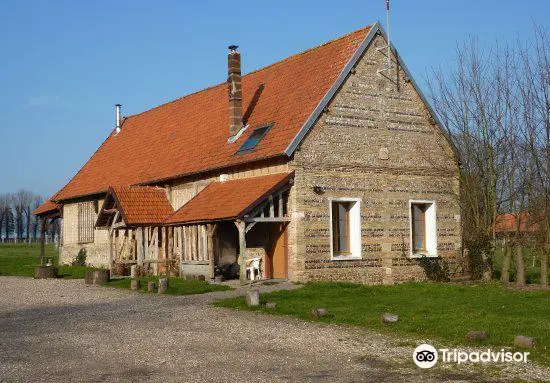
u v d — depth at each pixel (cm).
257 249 2531
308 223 2344
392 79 2597
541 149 2656
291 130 2394
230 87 2758
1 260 4731
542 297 1877
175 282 2386
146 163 3291
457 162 2753
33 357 1174
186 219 2466
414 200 2622
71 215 3894
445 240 2694
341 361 1110
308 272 2328
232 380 991
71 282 2683
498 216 2734
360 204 2472
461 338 1280
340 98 2453
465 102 2758
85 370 1071
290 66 2839
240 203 2284
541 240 2380
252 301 1747
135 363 1116
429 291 2094
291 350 1205
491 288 2172
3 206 14362
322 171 2389
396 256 2552
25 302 2028
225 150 2692
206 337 1342
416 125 2650
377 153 2531
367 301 1855
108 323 1549
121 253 3173
